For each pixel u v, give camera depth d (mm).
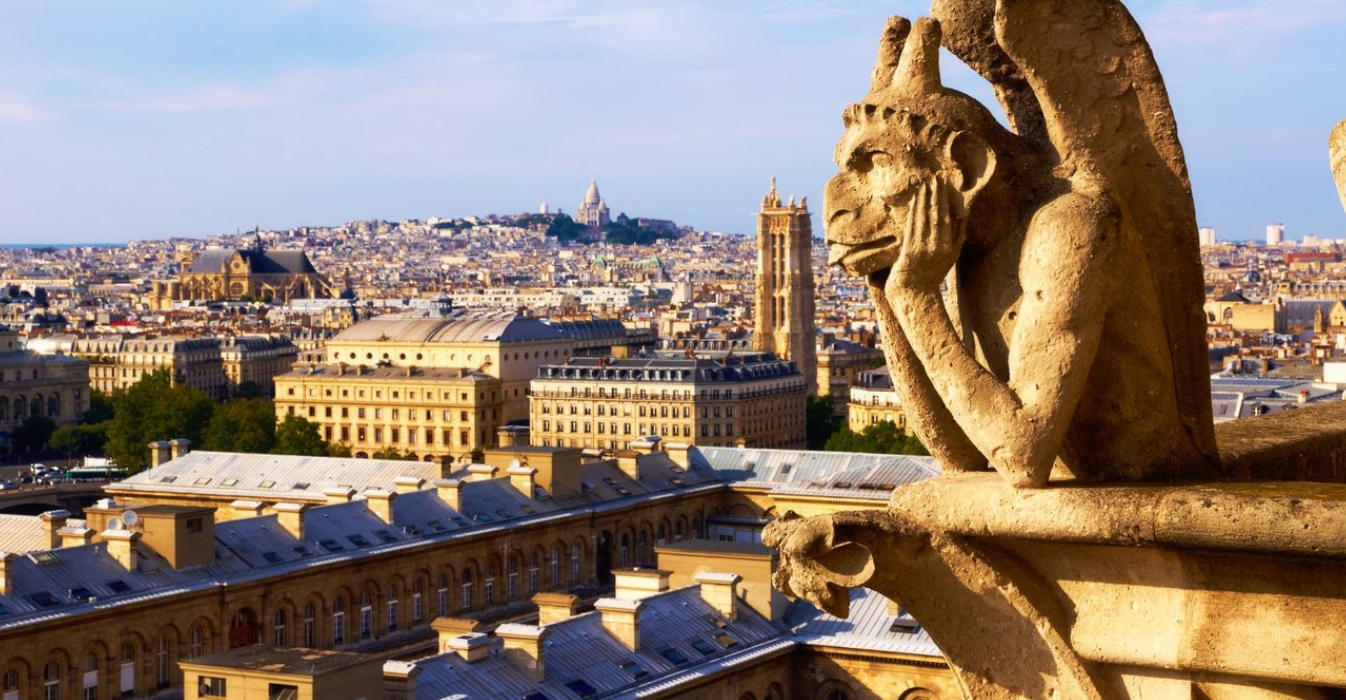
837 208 27766
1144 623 26438
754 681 194125
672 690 181500
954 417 26859
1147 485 26453
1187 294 28172
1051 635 26750
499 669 174000
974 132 26969
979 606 27344
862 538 27219
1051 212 26547
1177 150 27531
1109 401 27391
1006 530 26438
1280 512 24312
